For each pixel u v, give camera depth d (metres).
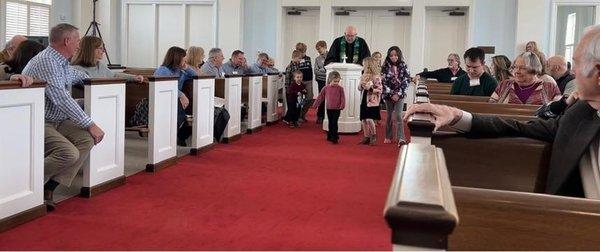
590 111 1.75
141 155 5.56
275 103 8.84
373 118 6.84
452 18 11.16
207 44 12.04
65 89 3.65
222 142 6.61
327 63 8.22
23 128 3.17
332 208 3.79
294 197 4.08
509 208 1.16
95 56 5.10
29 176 3.25
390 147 6.69
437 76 7.68
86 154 3.66
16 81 3.06
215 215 3.53
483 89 4.91
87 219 3.35
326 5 11.34
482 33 10.82
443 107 2.09
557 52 10.61
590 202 1.14
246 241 3.04
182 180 4.53
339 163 5.55
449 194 0.82
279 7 11.62
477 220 1.17
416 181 0.86
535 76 4.09
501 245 1.17
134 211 3.56
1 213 3.05
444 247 0.73
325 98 7.12
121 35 12.39
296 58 8.86
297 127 8.45
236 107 6.85
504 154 2.06
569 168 1.73
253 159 5.62
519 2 10.43
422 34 11.07
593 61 1.63
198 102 5.66
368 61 6.84
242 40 11.85
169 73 5.88
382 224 3.43
